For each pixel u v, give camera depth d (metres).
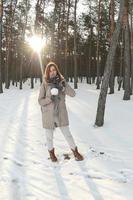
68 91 6.72
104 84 9.99
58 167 6.31
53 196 4.96
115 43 9.78
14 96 23.72
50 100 6.57
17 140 8.62
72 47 43.66
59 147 7.74
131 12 25.19
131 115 11.88
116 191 5.13
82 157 6.69
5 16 33.44
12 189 5.22
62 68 44.59
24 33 37.03
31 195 5.00
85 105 15.17
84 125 10.43
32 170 6.14
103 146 7.84
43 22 34.69
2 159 6.85
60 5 31.80
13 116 13.05
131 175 5.81
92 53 48.03
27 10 35.19
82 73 57.69
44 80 6.69
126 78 17.83
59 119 6.64
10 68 46.81
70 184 5.44
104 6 30.67
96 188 5.26
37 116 12.77
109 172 5.98
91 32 42.97
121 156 6.98
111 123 10.46
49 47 44.06
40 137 8.96
